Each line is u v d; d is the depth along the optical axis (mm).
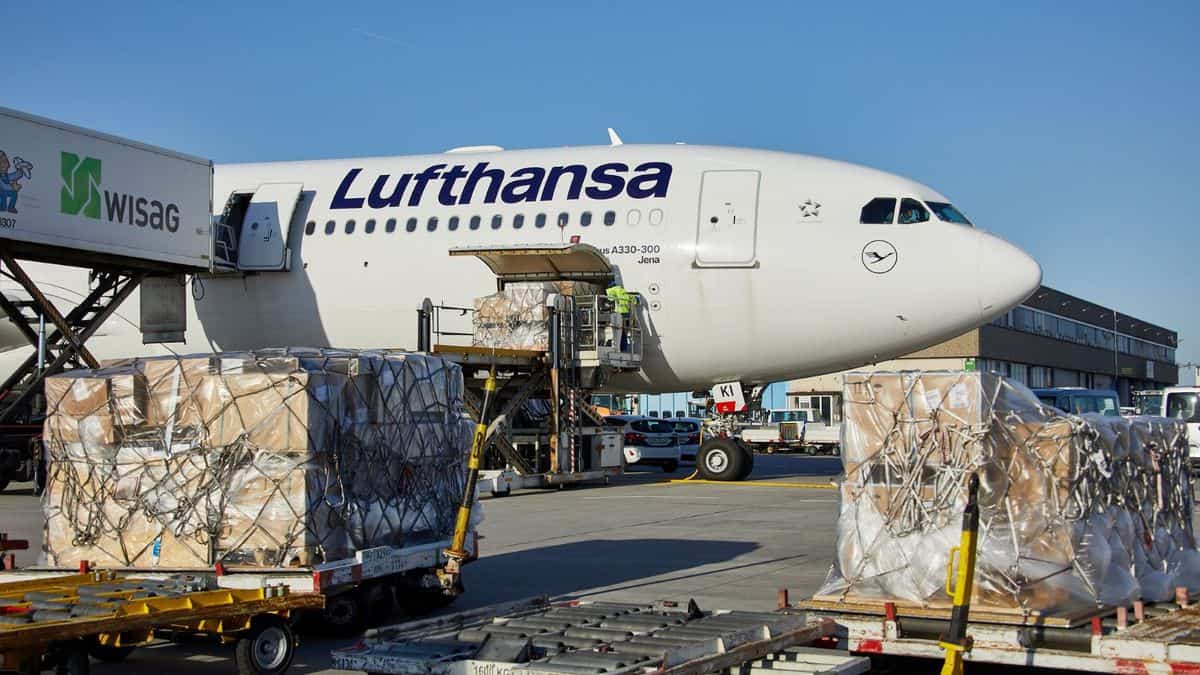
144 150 25672
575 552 16844
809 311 26000
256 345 29859
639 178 27562
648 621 9125
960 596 7793
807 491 26484
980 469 9781
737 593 13391
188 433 11102
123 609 8789
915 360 66938
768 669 8359
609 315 26953
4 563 12156
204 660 10602
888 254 25500
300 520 10703
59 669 9000
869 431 10281
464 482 13195
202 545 10914
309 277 29047
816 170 26875
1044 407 10188
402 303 28422
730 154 27688
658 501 24078
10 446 27031
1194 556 11969
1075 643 8953
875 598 9945
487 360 26031
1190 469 12344
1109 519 10195
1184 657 8328
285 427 10820
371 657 8211
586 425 29422
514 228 27625
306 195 29828
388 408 11852
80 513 11430
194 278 30000
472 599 13328
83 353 25859
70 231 23938
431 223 28375
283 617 9766
